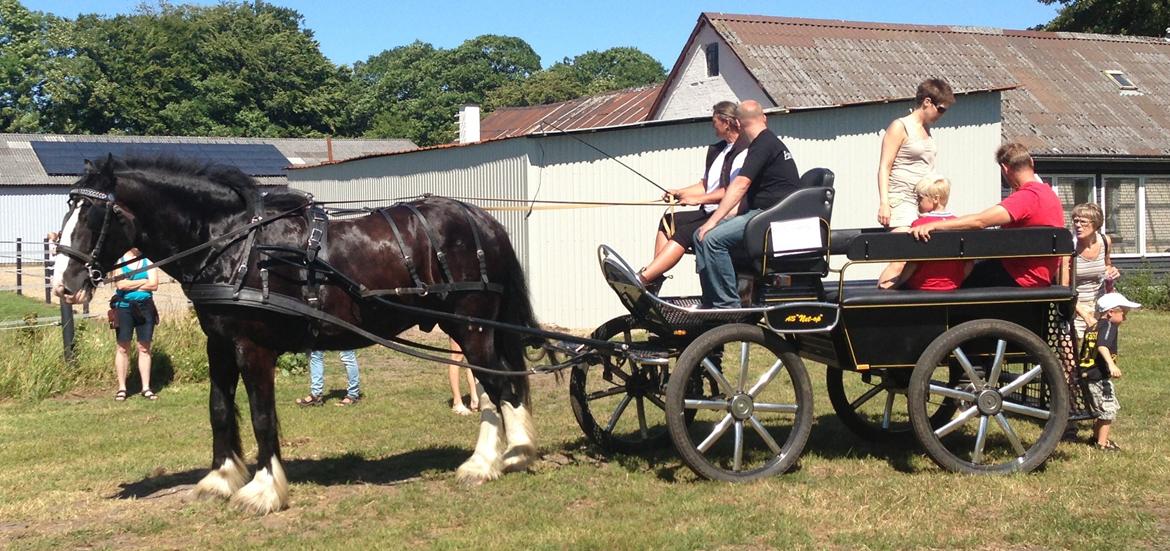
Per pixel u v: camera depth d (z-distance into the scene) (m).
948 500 6.33
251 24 61.75
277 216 6.70
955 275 7.03
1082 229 7.87
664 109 28.89
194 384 12.02
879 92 24.00
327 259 6.74
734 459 6.95
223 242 6.54
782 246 6.75
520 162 17.56
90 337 12.40
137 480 7.48
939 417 8.20
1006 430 6.97
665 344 7.37
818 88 23.86
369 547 5.79
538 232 17.41
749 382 10.59
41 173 41.19
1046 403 7.11
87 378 11.76
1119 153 22.50
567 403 10.12
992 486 6.60
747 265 7.02
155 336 12.38
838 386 8.02
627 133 17.70
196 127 56.59
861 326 6.89
